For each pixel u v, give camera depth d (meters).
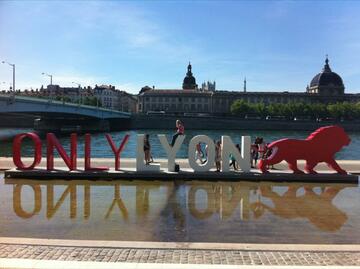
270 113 197.38
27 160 28.75
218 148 23.80
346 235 12.35
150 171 22.66
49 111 88.69
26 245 10.52
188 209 15.48
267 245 10.59
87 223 13.41
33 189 19.27
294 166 22.59
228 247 10.41
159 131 145.38
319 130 22.69
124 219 13.97
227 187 20.14
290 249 10.30
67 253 9.93
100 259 9.52
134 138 100.00
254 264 9.25
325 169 25.14
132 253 9.95
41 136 104.25
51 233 12.30
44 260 9.38
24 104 77.19
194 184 20.89
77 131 136.25
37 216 14.30
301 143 22.62
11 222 13.51
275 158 22.56
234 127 164.88
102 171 22.59
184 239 11.79
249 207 15.95
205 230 12.71
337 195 18.48
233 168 24.81
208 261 9.41
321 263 9.35
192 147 22.70
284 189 19.80
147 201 16.83
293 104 198.50
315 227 13.20
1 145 71.44
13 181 21.33
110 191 18.91
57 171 22.58
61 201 16.73
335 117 195.12
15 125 174.25
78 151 59.75
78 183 20.97
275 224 13.52
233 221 13.83
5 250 10.12
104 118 136.50
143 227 12.98
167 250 10.20
